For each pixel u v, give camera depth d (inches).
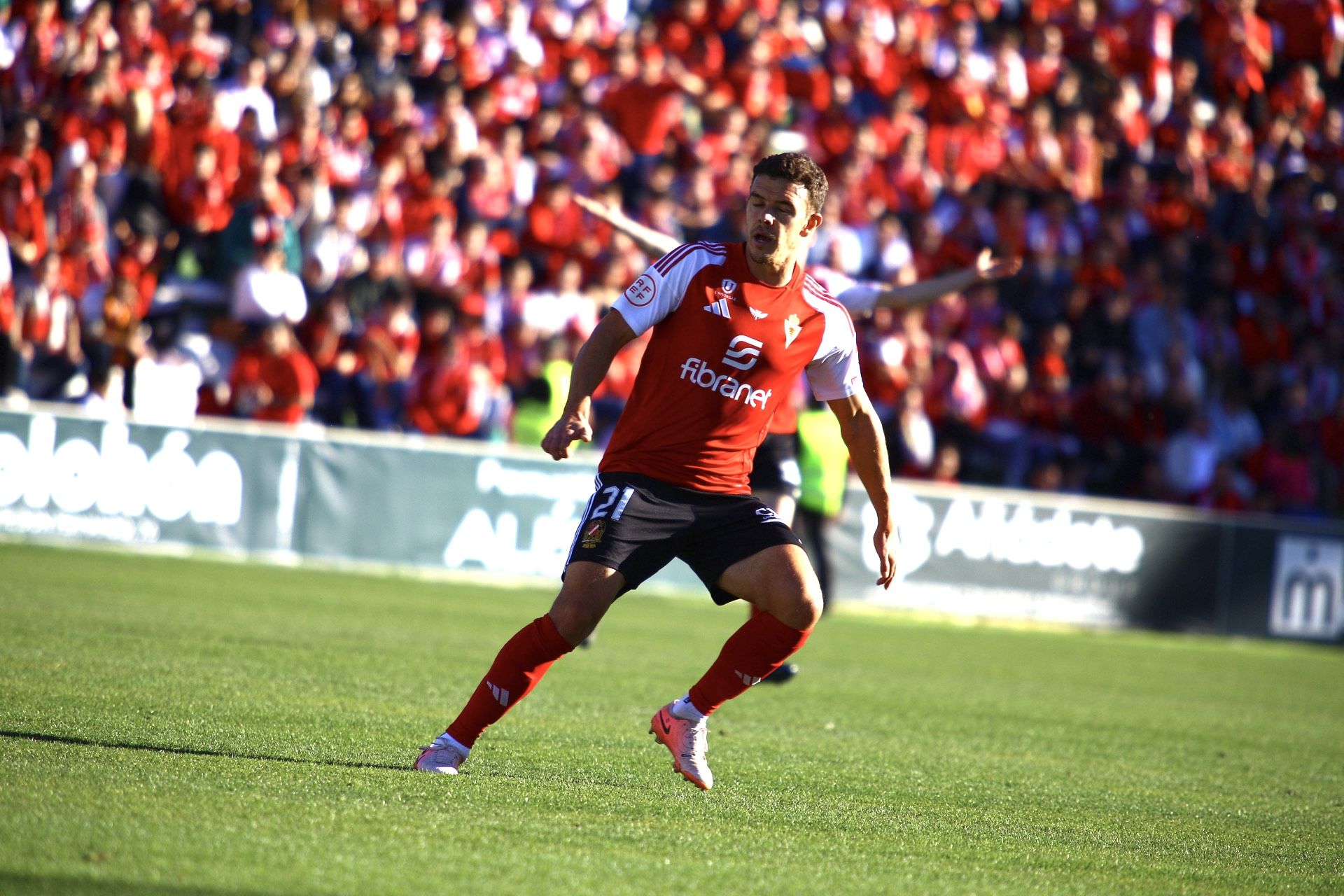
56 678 705.6
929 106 2347.4
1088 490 2102.6
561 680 906.1
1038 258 2214.6
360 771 541.3
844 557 1760.6
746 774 627.5
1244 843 573.0
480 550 1667.1
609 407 1861.5
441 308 1841.8
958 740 807.1
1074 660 1422.2
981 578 1822.1
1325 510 2197.3
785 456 923.4
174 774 503.2
